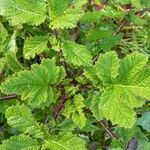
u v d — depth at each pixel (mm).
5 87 226
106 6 312
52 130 250
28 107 256
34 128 236
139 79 232
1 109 280
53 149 232
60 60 260
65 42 250
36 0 244
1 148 227
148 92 229
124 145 302
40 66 234
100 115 234
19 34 309
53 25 238
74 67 267
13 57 282
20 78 229
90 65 244
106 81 235
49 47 287
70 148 232
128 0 300
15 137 231
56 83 248
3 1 241
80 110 245
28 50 251
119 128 303
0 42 303
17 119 232
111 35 301
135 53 233
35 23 242
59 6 241
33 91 233
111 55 232
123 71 234
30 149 231
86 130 282
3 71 296
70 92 252
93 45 305
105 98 231
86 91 263
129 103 229
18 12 242
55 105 266
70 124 251
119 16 302
